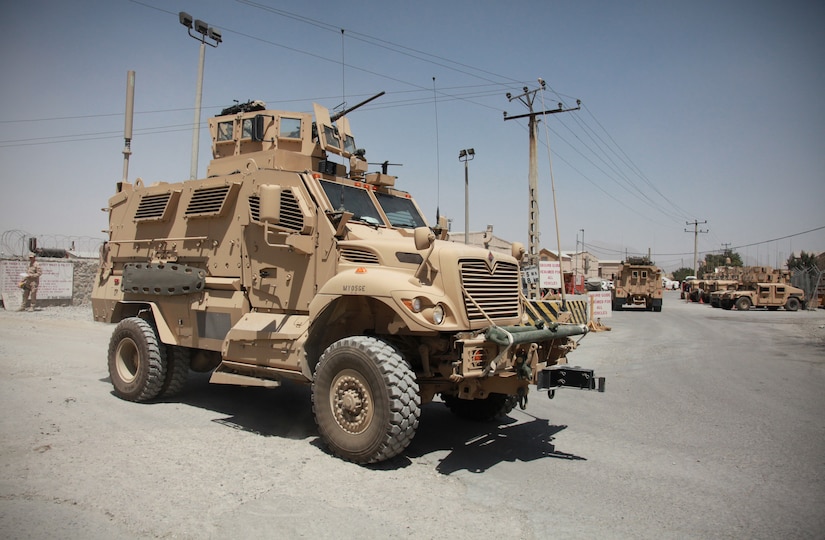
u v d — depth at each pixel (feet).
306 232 19.69
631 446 19.36
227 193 22.40
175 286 23.25
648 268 111.86
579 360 39.96
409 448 18.74
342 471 15.92
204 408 23.21
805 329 68.49
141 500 13.16
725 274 159.33
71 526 11.66
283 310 20.59
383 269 18.34
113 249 27.50
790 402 26.58
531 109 74.43
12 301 66.18
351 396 16.62
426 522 12.69
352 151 27.89
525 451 18.70
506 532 12.32
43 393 23.76
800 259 180.86
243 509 12.92
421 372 18.80
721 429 21.66
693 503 14.28
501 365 16.51
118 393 24.36
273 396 26.21
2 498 12.91
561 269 24.48
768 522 13.16
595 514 13.47
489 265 18.97
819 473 16.66
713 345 50.16
